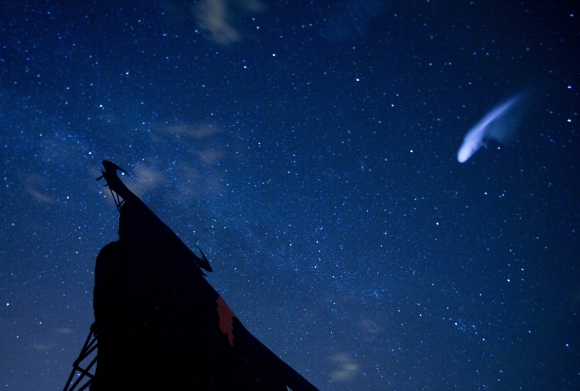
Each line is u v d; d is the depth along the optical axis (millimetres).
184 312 4152
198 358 3914
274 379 4555
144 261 4141
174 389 3527
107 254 3875
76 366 3545
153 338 3705
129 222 4281
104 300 3629
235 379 4102
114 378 3367
